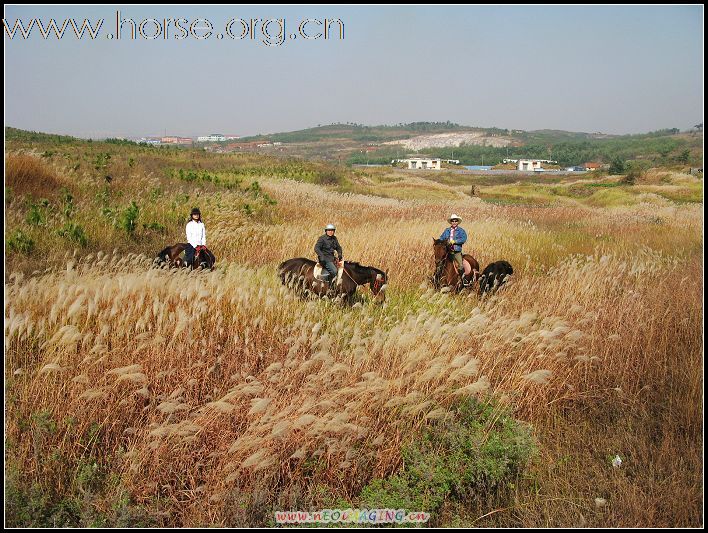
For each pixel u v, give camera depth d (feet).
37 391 19.33
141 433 18.54
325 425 17.99
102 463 18.17
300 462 18.04
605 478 19.34
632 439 21.36
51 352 20.35
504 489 18.52
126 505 16.29
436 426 20.07
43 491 16.85
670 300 32.24
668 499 17.75
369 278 33.81
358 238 53.06
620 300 31.99
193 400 20.36
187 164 131.75
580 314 28.94
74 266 40.98
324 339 22.45
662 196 157.99
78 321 23.44
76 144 147.84
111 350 21.57
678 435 21.53
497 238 58.08
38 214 46.75
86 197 61.87
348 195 121.19
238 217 64.39
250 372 22.33
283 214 79.25
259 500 16.89
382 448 19.07
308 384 20.33
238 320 25.67
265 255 49.78
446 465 18.92
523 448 19.06
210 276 29.22
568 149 653.71
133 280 25.02
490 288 37.14
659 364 25.93
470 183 294.05
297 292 33.37
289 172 155.43
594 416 23.62
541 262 52.06
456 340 24.34
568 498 18.29
